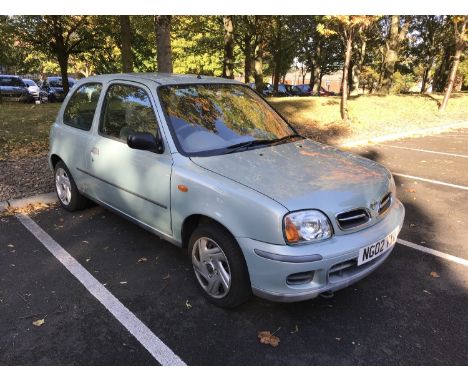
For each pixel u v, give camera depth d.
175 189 3.20
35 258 3.83
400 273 3.66
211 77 4.22
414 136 10.86
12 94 22.05
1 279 3.46
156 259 3.84
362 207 2.89
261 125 3.91
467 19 13.70
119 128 3.88
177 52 26.48
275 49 26.27
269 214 2.61
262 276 2.68
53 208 5.09
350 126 11.33
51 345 2.70
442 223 4.84
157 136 3.42
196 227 3.32
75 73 43.38
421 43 35.12
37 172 6.28
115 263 3.76
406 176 6.89
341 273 2.79
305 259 2.58
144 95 3.66
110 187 4.00
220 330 2.87
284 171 3.06
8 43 19.48
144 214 3.66
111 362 2.57
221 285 3.04
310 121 11.87
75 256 3.88
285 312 3.07
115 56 22.47
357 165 3.38
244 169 3.06
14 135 8.69
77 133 4.43
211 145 3.41
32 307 3.09
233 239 2.86
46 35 19.20
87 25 18.94
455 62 14.63
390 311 3.11
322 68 38.12
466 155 8.49
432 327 2.93
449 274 3.65
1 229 4.46
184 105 3.61
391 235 3.05
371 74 38.59
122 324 2.92
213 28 23.81
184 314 3.04
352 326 2.93
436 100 17.81
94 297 3.23
